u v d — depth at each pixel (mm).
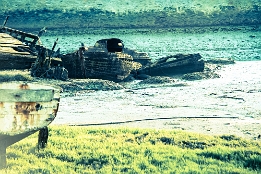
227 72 66312
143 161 18391
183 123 29891
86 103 41188
